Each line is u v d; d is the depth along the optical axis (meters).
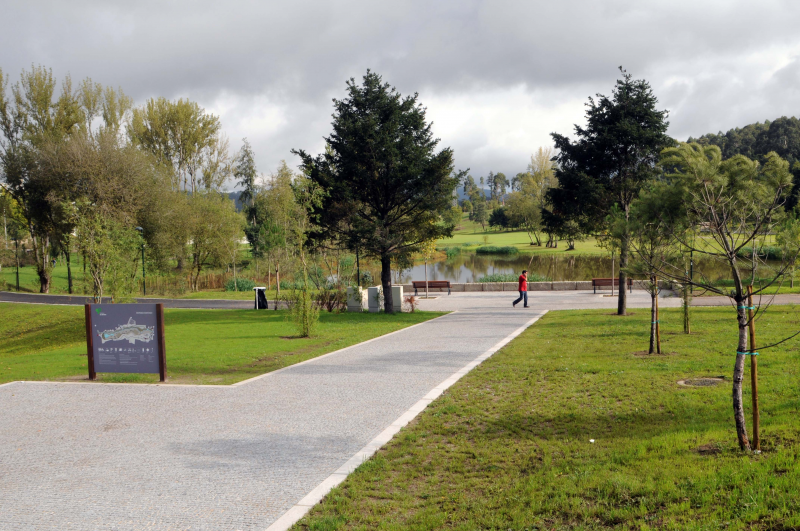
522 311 22.98
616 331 14.85
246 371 11.59
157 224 42.28
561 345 12.98
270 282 45.78
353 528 4.34
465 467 5.58
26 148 41.38
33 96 42.31
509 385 9.05
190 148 53.28
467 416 7.42
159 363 10.73
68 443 6.91
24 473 5.90
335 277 27.91
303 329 17.12
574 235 20.31
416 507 4.71
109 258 20.31
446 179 24.27
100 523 4.59
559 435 6.41
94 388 10.14
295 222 19.45
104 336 11.05
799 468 4.56
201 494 5.12
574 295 30.73
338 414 7.74
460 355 12.25
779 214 5.41
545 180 95.69
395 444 6.39
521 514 4.37
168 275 44.94
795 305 18.62
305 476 5.48
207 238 46.03
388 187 24.25
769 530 3.79
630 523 4.09
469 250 94.19
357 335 17.06
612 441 6.03
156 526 4.49
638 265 6.25
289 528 4.38
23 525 4.61
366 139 22.81
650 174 18.55
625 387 8.46
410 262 28.98
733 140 132.62
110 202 39.12
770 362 9.49
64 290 45.19
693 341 12.42
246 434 6.96
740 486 4.45
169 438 6.93
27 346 22.58
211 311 27.67
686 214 6.12
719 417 6.56
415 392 8.86
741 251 5.63
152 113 52.78
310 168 23.22
